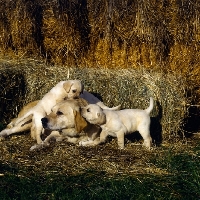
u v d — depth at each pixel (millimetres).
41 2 3273
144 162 2561
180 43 3234
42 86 3082
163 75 3127
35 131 2863
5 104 3078
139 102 3021
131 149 2764
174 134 3031
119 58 3303
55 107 2715
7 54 3338
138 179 2338
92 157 2600
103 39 3287
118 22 3240
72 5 3254
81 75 3082
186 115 3051
